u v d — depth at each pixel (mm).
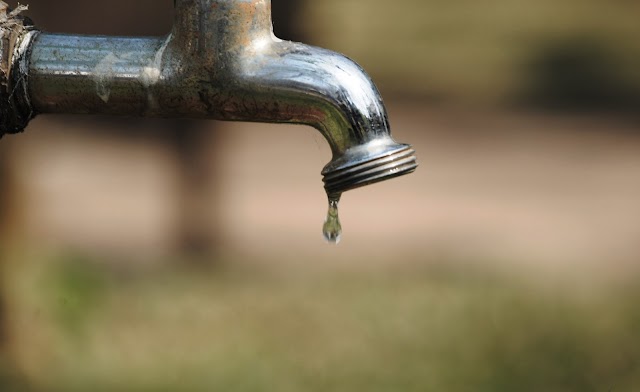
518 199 22891
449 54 33531
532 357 12078
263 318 13523
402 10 33156
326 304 14148
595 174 25328
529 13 34188
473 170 25453
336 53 3693
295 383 11242
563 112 32250
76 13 19734
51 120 25781
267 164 25531
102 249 17641
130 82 3682
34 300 11391
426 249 18594
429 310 13797
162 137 26172
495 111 32469
